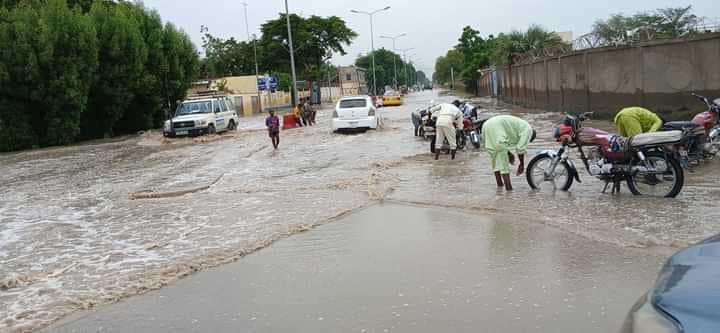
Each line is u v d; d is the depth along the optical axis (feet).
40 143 101.76
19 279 21.70
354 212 30.07
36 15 98.43
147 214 33.40
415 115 70.28
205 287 19.69
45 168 64.39
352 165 48.65
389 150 58.03
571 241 22.48
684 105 63.41
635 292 17.03
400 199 32.40
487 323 15.44
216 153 67.21
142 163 61.82
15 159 79.15
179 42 127.75
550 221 25.52
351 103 82.33
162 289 19.81
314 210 30.89
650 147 28.91
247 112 180.04
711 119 37.96
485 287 18.07
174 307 18.02
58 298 19.60
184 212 33.09
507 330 14.96
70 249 26.43
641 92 68.39
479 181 37.11
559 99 99.14
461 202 30.60
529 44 158.30
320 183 39.99
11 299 19.79
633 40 69.82
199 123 91.50
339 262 21.47
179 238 26.99
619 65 73.56
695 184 32.09
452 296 17.47
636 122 32.14
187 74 132.16
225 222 29.63
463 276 19.17
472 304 16.78
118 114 115.24
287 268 21.15
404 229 25.81
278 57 239.50
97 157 73.36
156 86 121.70
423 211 29.27
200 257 23.22
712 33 59.82
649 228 23.54
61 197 42.32
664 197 29.07
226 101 103.65
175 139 90.89
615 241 22.04
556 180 33.68
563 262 20.03
